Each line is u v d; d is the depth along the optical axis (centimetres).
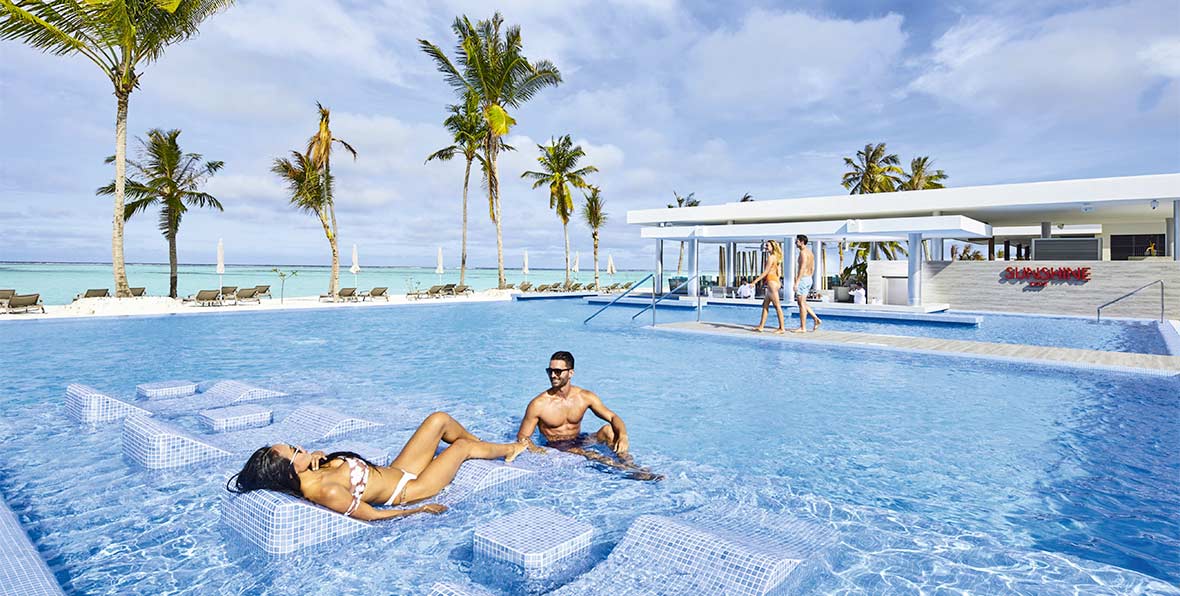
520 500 383
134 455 457
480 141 3041
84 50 1652
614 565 287
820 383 799
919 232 1850
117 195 1791
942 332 1429
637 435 551
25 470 436
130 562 303
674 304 2227
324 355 1065
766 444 521
